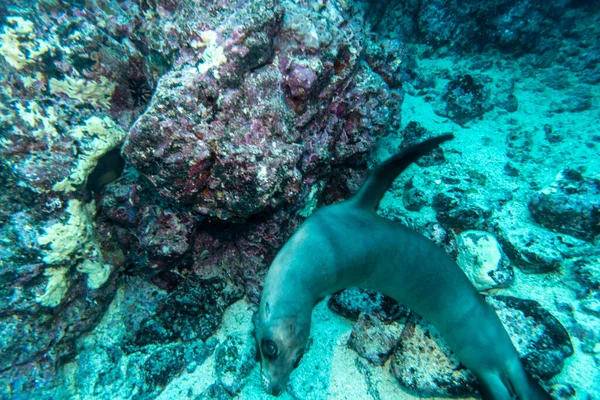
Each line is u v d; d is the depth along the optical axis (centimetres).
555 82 634
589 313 349
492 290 378
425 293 284
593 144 509
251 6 250
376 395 334
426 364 323
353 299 371
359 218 270
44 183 290
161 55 287
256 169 253
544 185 460
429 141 266
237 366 343
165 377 345
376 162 484
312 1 308
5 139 279
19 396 311
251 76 262
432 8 729
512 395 289
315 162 330
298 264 234
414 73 698
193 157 247
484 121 583
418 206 449
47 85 301
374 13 794
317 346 366
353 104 348
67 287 324
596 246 383
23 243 289
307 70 277
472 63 717
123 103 356
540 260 375
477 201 434
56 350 331
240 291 387
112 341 362
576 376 315
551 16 695
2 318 296
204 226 348
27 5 294
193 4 261
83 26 315
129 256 368
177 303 364
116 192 336
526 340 321
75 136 306
